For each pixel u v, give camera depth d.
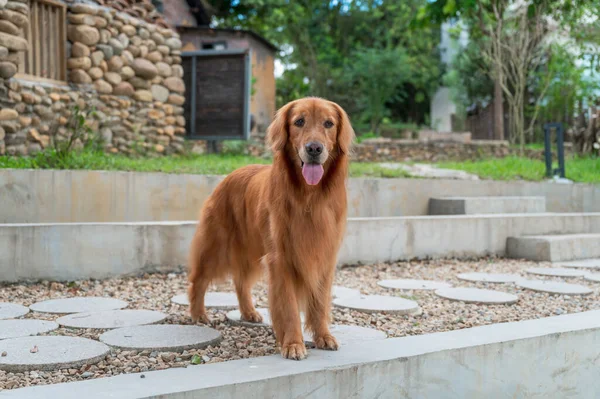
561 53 17.73
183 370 2.74
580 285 5.89
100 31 9.76
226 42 17.67
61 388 2.45
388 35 26.45
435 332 3.75
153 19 11.31
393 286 5.72
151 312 4.34
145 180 7.22
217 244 4.09
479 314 4.65
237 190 4.02
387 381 2.95
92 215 6.85
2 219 6.28
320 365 2.84
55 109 8.81
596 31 15.97
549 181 10.70
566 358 3.54
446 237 7.61
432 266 7.09
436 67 26.50
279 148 3.30
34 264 5.39
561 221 8.63
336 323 4.27
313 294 3.40
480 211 8.98
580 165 13.19
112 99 9.94
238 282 4.15
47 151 7.88
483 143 15.12
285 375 2.67
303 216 3.30
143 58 10.67
